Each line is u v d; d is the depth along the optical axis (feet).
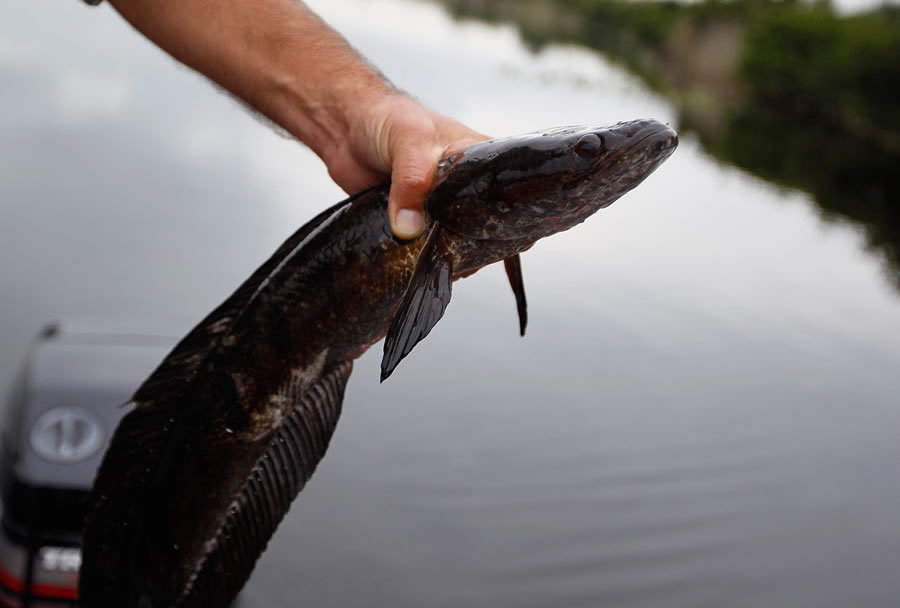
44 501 3.05
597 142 1.70
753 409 7.47
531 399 6.68
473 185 1.73
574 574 4.89
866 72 38.70
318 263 1.77
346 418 5.94
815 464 6.74
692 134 25.39
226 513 1.79
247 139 12.47
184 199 9.88
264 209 9.89
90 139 11.50
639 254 11.38
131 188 9.96
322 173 11.41
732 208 15.90
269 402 1.78
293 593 4.27
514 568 4.80
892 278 12.71
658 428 6.73
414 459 5.58
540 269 9.91
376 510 5.01
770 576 5.32
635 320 8.92
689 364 8.13
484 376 6.88
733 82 46.16
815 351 9.20
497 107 19.90
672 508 5.74
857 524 6.02
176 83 14.93
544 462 5.88
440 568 4.66
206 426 1.75
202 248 8.57
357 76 2.01
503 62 28.91
